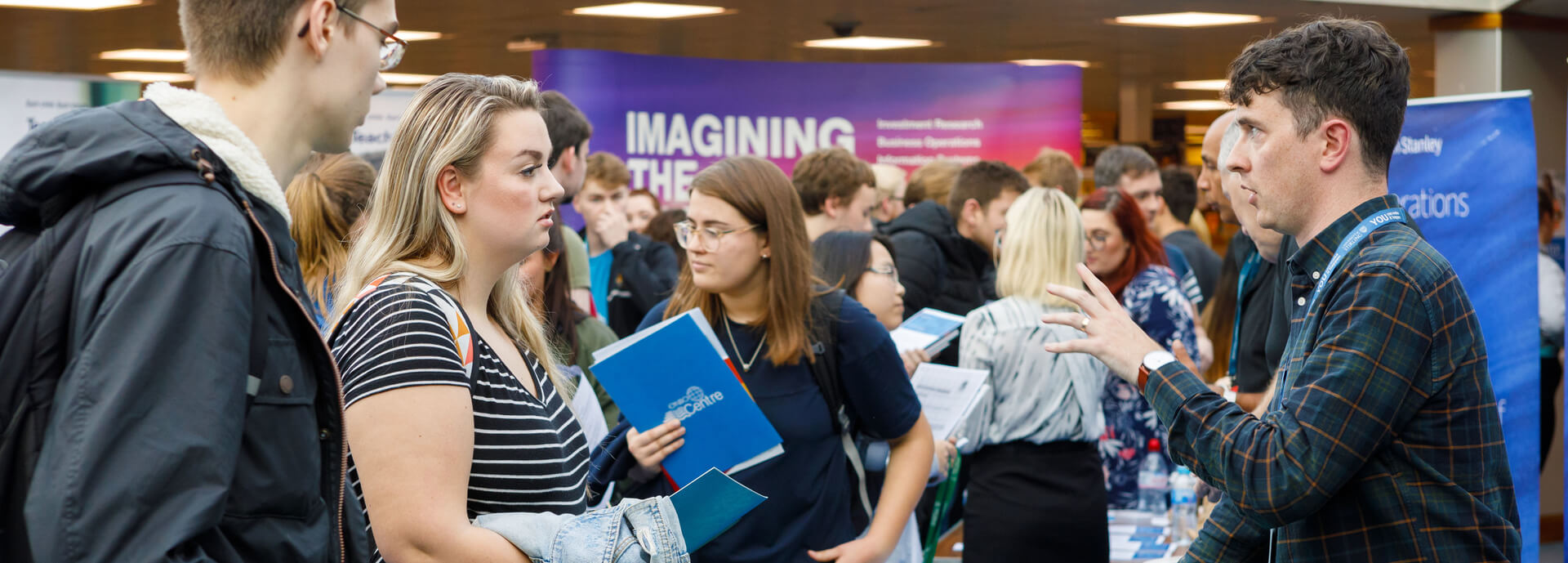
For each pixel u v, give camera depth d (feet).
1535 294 11.45
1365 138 5.04
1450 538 4.73
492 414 4.74
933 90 19.47
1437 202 11.46
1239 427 4.92
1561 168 19.62
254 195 3.73
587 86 17.61
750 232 7.44
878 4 20.97
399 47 4.30
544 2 20.67
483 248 5.01
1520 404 11.59
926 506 11.92
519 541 4.53
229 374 3.34
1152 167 19.12
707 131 18.47
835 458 7.55
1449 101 11.46
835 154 14.94
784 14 22.12
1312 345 4.99
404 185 4.93
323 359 3.84
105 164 3.41
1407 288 4.69
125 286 3.24
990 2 20.98
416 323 4.54
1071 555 10.49
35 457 3.25
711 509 5.20
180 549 3.17
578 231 16.79
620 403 7.18
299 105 3.97
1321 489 4.63
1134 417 13.46
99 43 26.43
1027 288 10.87
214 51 3.88
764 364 7.54
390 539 4.37
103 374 3.16
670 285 15.03
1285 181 5.14
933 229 14.74
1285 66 5.09
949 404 9.45
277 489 3.58
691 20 22.76
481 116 4.92
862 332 7.59
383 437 4.39
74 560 3.05
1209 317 14.21
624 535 4.72
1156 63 30.09
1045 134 19.74
